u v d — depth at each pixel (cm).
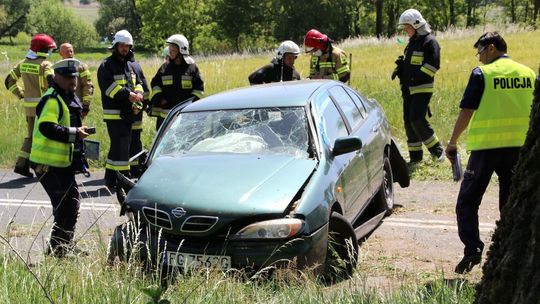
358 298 818
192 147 1152
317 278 931
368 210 1414
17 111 2878
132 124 1814
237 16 15288
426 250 1175
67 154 1135
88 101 1869
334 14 15000
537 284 512
